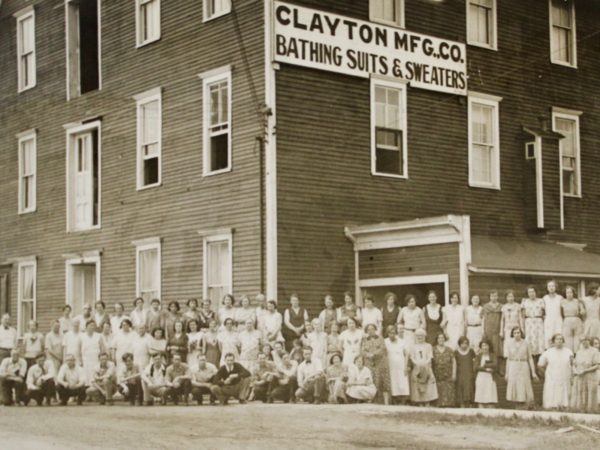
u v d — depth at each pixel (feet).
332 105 80.07
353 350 65.77
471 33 91.40
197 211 82.99
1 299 109.09
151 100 89.15
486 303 70.64
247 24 78.84
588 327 68.39
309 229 77.71
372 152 82.33
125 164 92.17
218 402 66.13
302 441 44.75
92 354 70.95
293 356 68.39
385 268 78.23
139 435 47.09
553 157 92.68
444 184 87.20
